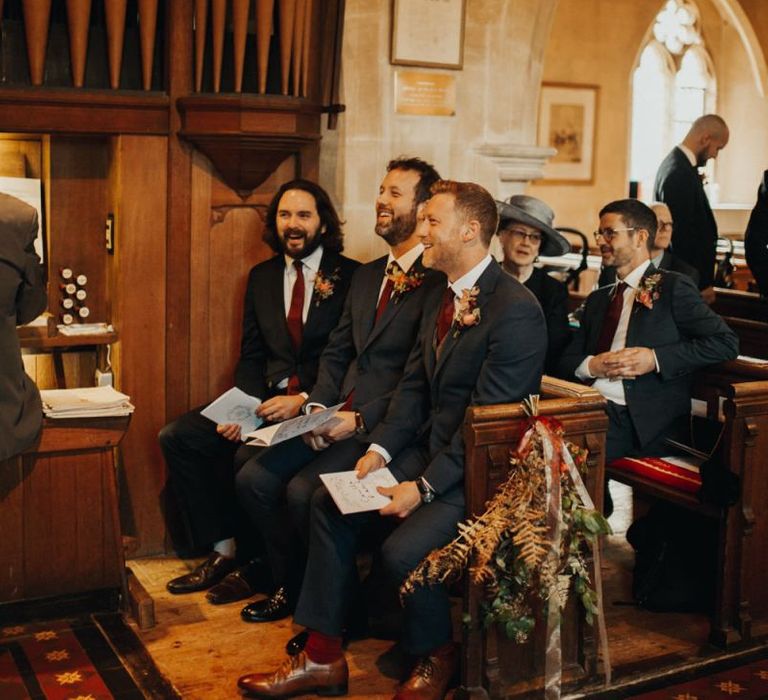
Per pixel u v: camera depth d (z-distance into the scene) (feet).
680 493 13.08
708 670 12.06
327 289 14.37
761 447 12.52
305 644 12.09
